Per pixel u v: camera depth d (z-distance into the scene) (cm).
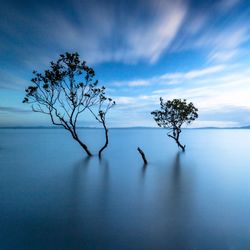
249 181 2262
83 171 2780
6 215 1366
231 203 1603
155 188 2005
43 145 7069
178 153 4775
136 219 1318
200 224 1245
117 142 8831
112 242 1051
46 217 1339
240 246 1016
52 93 3462
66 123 3716
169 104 4684
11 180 2330
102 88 3562
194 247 1009
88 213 1405
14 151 5200
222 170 2870
